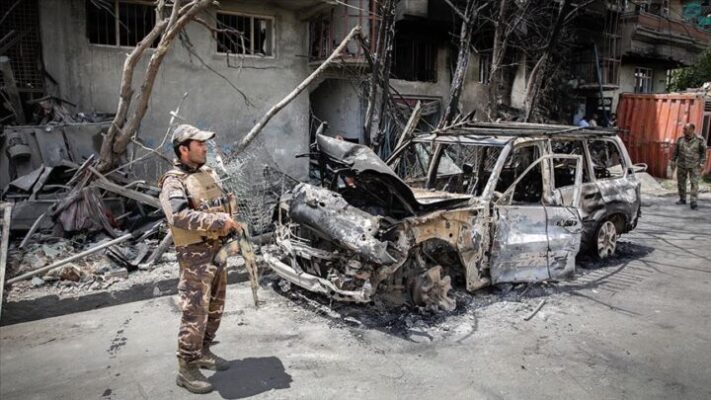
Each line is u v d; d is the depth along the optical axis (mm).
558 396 3537
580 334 4590
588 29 17578
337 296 4598
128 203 7328
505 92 16281
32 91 9070
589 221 6480
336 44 11594
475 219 5078
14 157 7258
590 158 6621
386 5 9102
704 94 15484
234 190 6836
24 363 3990
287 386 3643
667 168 16094
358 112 12617
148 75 6605
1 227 5695
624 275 6312
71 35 9195
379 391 3582
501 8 11352
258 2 10742
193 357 3518
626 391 3611
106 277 5465
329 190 4965
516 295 5508
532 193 6648
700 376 3834
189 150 3523
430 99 14555
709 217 10367
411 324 4727
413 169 6902
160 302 5355
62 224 6355
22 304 4816
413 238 4637
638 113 16844
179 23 6430
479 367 3957
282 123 11422
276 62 11188
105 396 3510
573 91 18297
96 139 7992
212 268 3551
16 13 8922
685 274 6375
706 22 23609
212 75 10500
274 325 4715
